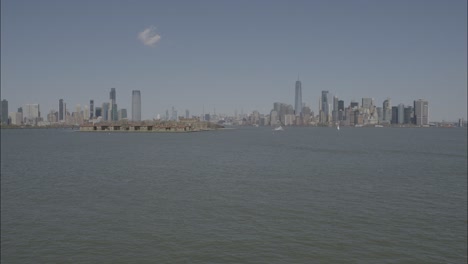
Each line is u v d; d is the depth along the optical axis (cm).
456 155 11331
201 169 7769
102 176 6719
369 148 14688
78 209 4175
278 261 2736
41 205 4381
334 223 3597
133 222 3650
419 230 3403
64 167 8206
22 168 8038
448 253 2898
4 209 4200
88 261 2770
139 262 2742
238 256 2823
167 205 4338
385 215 3894
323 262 2725
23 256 2870
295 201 4528
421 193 5056
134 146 16188
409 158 10331
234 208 4178
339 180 6191
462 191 5203
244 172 7262
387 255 2852
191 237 3209
